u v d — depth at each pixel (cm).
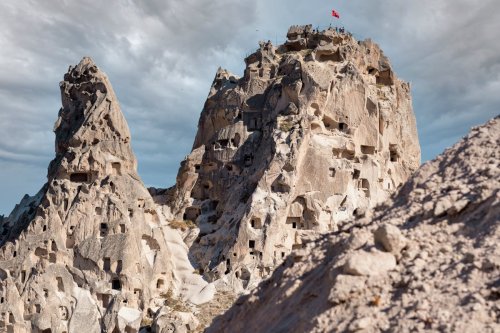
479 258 1580
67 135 8231
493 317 1412
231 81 9006
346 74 8025
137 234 7456
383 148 8275
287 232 7388
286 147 7544
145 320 6988
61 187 7719
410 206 1989
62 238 7456
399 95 9150
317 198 7475
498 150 2042
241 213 7500
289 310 1884
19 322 7100
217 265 7350
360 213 2261
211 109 8700
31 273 7331
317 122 7731
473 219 1769
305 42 8712
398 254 1727
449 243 1716
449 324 1412
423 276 1609
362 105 8012
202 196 8350
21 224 8250
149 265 7356
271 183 7456
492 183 1836
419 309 1490
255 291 2358
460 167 2069
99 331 6994
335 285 1658
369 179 7862
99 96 8081
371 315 1542
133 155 7975
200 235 7944
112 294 7156
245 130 8194
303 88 7825
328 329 1584
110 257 7275
